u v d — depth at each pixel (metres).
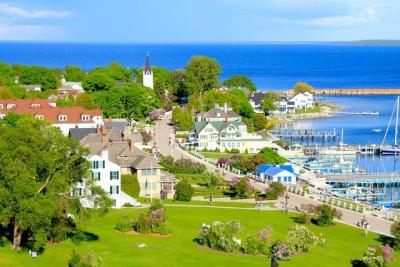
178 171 191.50
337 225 137.25
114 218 121.88
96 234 108.50
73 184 99.69
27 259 89.62
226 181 176.62
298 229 113.69
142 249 102.06
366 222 136.88
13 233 97.88
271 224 130.75
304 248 112.19
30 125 98.88
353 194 186.00
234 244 106.75
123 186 149.88
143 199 150.25
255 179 186.25
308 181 193.88
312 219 137.38
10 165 88.25
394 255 117.25
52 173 96.31
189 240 111.94
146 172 154.88
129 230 114.12
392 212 158.75
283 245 105.38
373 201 180.88
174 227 121.12
